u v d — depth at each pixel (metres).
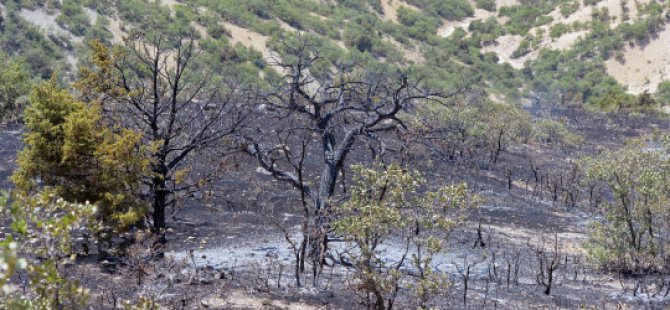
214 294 16.55
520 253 25.80
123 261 18.44
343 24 121.44
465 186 15.67
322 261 19.86
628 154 24.97
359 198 15.48
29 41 67.81
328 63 63.53
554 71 130.38
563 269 24.14
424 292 14.92
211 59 63.28
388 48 111.31
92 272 17.14
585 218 34.03
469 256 24.59
